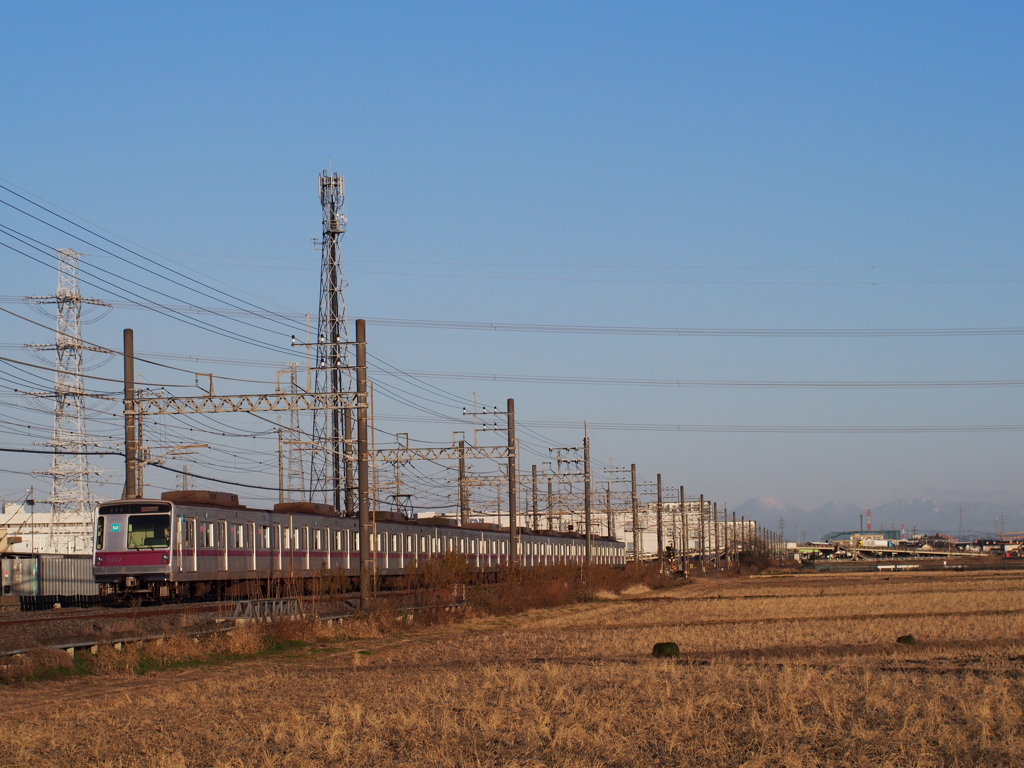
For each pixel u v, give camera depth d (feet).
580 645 119.03
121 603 138.41
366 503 143.02
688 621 158.10
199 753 55.31
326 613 138.62
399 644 125.29
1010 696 68.59
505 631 147.33
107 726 63.26
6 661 82.99
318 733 58.29
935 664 90.53
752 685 76.54
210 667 98.68
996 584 261.24
